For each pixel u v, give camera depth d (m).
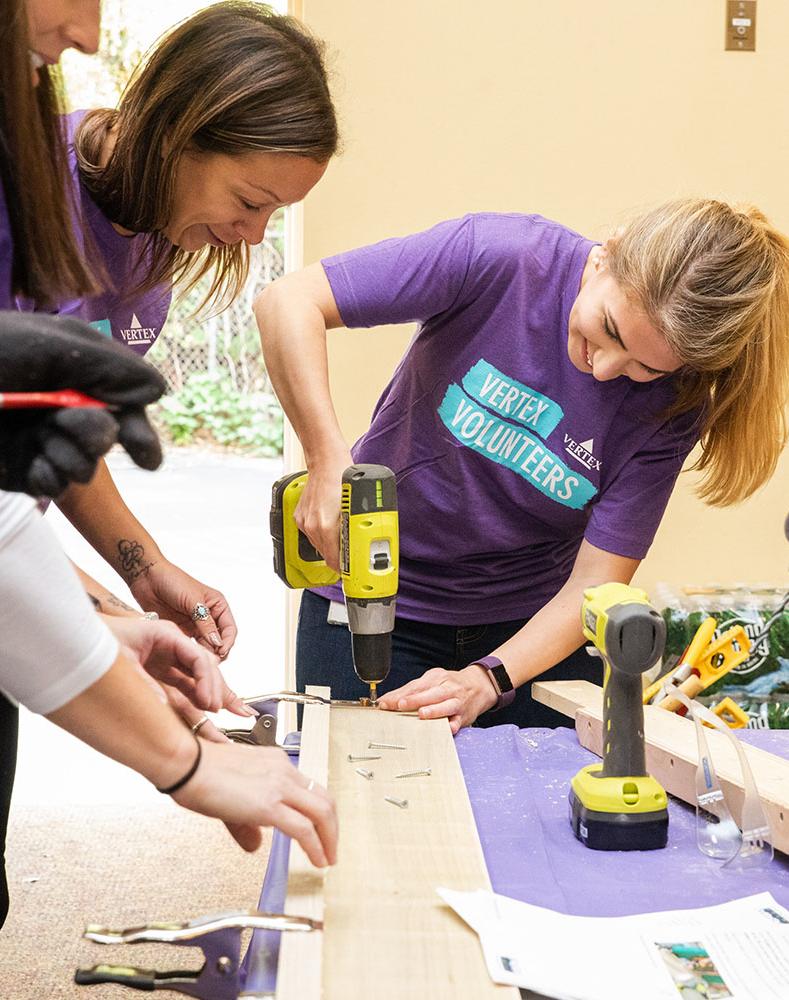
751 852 1.19
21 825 3.17
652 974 0.93
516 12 2.66
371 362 2.76
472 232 1.71
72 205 1.24
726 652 1.92
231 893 2.78
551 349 1.72
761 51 2.73
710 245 1.44
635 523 1.78
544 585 1.98
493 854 1.19
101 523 1.70
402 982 0.89
